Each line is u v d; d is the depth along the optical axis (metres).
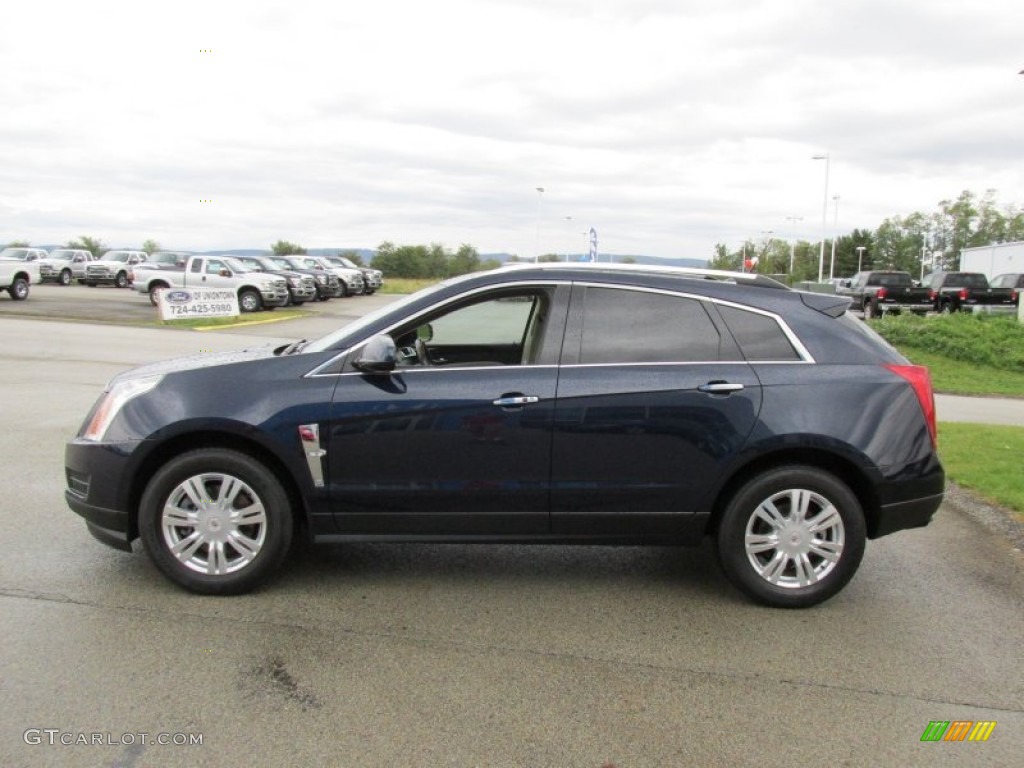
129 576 4.48
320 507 4.23
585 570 4.84
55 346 16.11
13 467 6.63
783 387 4.20
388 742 2.99
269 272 32.69
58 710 3.13
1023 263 38.84
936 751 3.02
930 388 4.37
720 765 2.91
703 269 4.62
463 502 4.23
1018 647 3.90
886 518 4.25
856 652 3.82
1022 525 5.72
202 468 4.18
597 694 3.38
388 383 4.21
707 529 4.41
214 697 3.26
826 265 110.38
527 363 4.29
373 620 4.04
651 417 4.17
